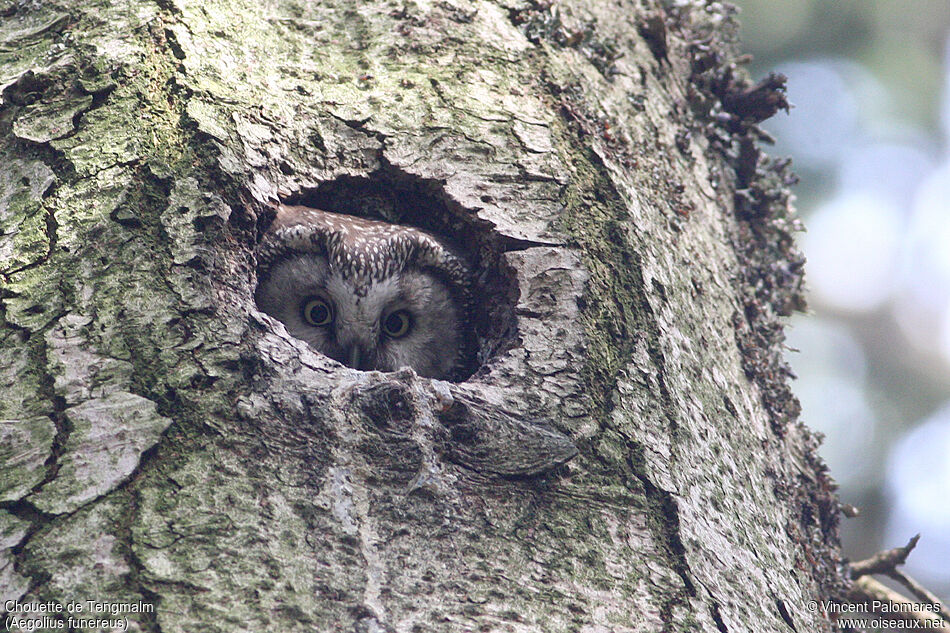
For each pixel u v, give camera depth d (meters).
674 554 5.23
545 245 5.98
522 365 5.59
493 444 5.18
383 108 6.27
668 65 7.75
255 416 4.93
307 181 6.00
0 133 5.71
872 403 21.36
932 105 16.53
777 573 5.76
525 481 5.18
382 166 6.16
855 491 19.44
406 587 4.61
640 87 7.28
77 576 4.34
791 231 8.03
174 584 4.35
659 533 5.27
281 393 5.02
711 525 5.50
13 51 6.08
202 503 4.61
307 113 6.14
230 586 4.39
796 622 5.62
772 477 6.43
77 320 5.05
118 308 5.10
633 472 5.41
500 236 6.00
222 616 4.30
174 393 4.90
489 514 4.99
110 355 4.96
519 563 4.87
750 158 7.97
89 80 5.82
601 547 5.09
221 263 5.39
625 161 6.59
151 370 4.95
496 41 6.77
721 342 6.60
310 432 4.95
